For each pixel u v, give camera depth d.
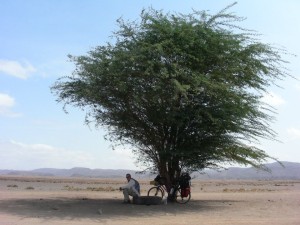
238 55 22.48
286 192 40.66
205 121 22.47
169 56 21.20
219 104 22.17
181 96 21.80
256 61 22.66
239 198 30.55
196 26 22.16
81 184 57.97
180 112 22.17
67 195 29.81
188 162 23.89
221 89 20.94
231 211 21.00
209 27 22.53
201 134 23.08
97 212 19.31
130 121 23.56
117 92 22.09
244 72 22.70
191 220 17.55
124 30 22.08
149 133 23.73
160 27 21.58
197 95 21.91
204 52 21.80
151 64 20.39
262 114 23.56
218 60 22.20
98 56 21.84
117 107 23.11
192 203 24.50
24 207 20.58
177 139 23.39
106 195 30.72
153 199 22.48
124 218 17.75
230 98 21.77
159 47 20.16
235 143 23.58
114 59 20.77
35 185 50.50
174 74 20.47
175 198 24.27
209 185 63.41
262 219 18.17
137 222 16.73
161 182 23.97
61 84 22.73
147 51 20.86
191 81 20.70
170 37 21.55
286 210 21.81
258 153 23.97
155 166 24.86
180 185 24.09
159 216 18.58
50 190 37.25
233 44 22.16
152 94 21.47
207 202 25.69
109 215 18.48
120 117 23.48
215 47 21.91
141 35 22.09
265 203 25.64
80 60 21.78
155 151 24.27
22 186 46.59
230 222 17.09
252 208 22.61
